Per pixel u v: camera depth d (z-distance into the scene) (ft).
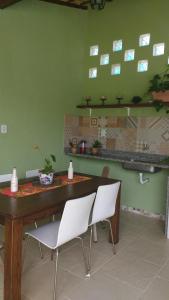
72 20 14.70
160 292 7.20
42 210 6.59
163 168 12.42
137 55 13.55
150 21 13.01
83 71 15.78
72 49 14.93
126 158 13.67
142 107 13.39
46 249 9.36
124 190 14.32
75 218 6.91
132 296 6.98
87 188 8.60
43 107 13.69
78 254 9.18
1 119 11.82
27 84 12.75
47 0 13.19
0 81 11.59
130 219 12.91
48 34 13.50
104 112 14.94
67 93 14.93
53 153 14.52
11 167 12.49
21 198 7.30
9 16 11.62
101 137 15.15
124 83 14.11
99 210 8.41
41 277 7.70
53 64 13.94
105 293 7.07
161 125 12.78
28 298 6.74
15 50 12.03
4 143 12.07
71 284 7.42
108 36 14.62
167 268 8.45
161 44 12.70
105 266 8.44
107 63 14.74
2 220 6.39
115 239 10.00
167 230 10.76
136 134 13.71
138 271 8.22
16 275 6.19
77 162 15.96
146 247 9.88
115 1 14.20
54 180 9.48
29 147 13.21
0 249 8.00
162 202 12.96
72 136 15.57
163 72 12.64
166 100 11.84
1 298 6.80
